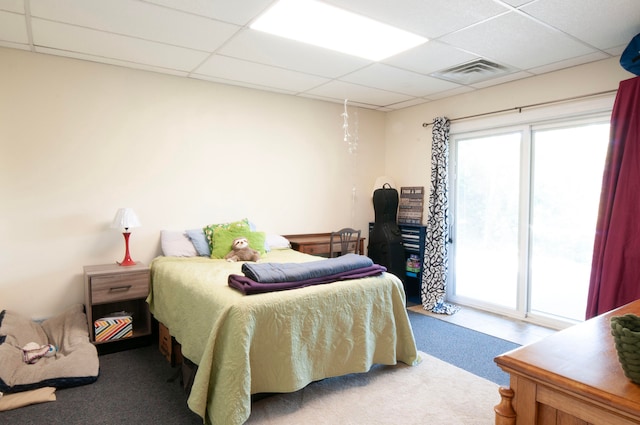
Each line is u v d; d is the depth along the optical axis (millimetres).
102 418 2193
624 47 2939
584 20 2490
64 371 2516
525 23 2541
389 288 2801
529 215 3854
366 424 2148
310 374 2359
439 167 4367
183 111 3760
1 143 2979
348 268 2705
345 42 2871
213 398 2041
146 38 2787
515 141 3963
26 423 2129
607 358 1080
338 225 4914
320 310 2395
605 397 875
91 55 3139
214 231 3717
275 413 2246
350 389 2529
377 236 4715
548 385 979
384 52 3070
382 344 2744
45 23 2537
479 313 4164
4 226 3010
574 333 1281
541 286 3848
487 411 2281
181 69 3502
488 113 4051
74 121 3246
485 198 4254
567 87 3441
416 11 2377
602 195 2949
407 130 4969
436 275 4336
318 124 4664
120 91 3436
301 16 2447
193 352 2395
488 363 2934
